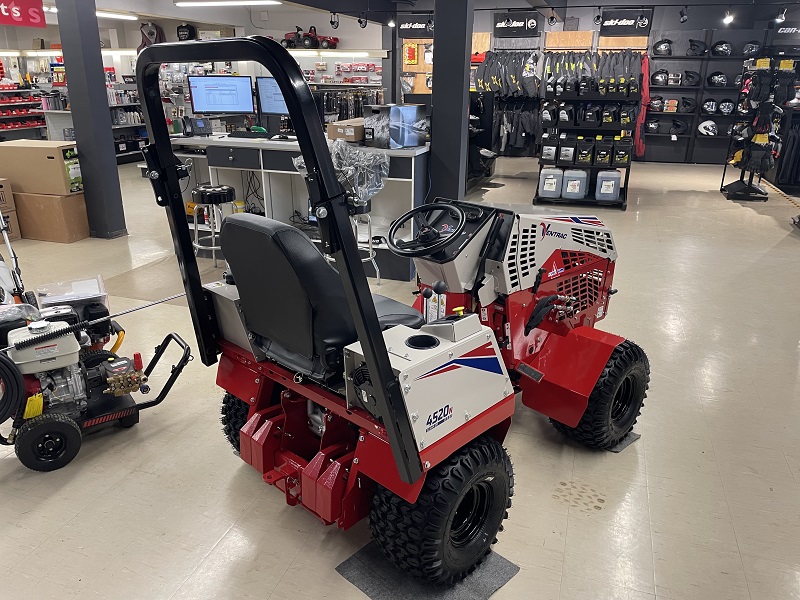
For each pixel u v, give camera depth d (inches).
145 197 344.2
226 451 109.8
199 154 223.9
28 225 247.8
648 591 79.7
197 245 220.8
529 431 117.3
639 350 108.0
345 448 82.7
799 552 87.0
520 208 116.4
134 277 202.8
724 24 508.7
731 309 179.8
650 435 116.1
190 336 156.3
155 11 470.3
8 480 101.1
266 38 55.6
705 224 287.9
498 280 99.1
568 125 322.0
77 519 92.0
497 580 81.0
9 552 85.4
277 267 73.0
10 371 95.4
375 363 63.4
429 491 73.0
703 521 92.9
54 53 496.4
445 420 71.7
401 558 76.6
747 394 131.3
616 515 94.0
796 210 319.6
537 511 94.7
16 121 476.1
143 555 85.0
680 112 490.3
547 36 436.5
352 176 177.6
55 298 115.9
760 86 326.3
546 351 109.2
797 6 473.4
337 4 403.5
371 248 193.3
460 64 185.6
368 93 451.5
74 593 78.5
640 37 462.0
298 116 54.4
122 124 460.4
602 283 122.5
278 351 86.4
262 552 85.9
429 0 506.9
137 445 111.3
